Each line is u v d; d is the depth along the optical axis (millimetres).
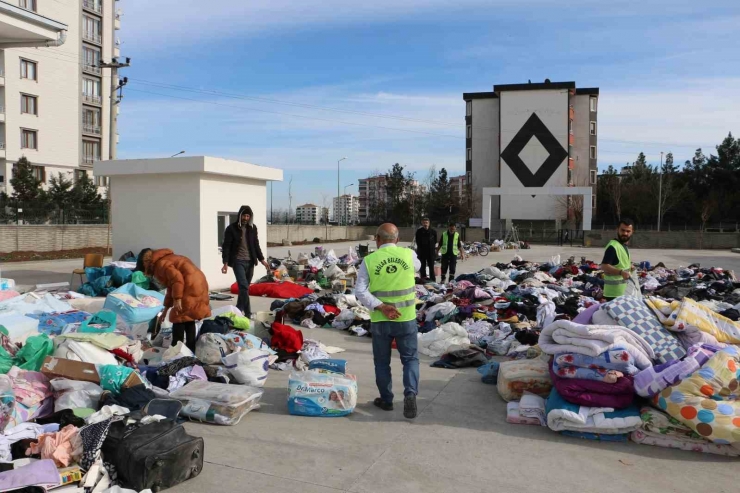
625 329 5176
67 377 5180
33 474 3449
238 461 4379
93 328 6789
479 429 5102
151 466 3770
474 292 11078
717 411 4508
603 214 71062
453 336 8031
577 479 4133
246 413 5422
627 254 7199
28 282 14883
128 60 28797
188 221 13547
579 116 68562
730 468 4355
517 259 18953
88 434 3949
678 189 65250
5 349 5656
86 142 54750
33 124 47469
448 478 4129
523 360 6043
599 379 4922
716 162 69812
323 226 49750
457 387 6426
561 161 65750
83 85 53938
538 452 4602
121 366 5289
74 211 29594
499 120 67062
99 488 3736
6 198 33750
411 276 5488
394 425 5191
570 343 5125
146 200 13922
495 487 4000
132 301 8266
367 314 9875
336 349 8070
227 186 14414
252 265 9852
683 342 5434
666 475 4219
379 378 5582
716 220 63250
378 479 4109
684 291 12570
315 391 5410
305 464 4344
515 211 67000
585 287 13859
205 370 6098
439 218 68812
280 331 7520
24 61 46625
